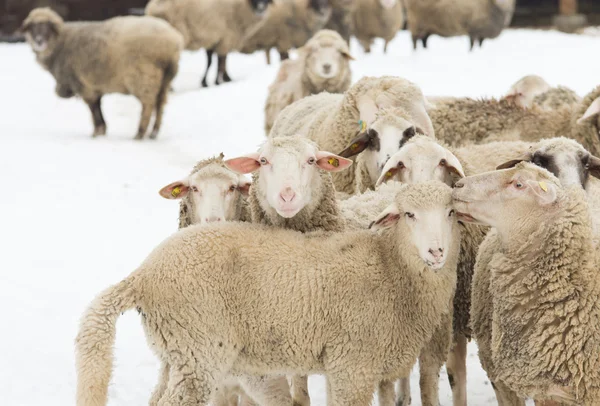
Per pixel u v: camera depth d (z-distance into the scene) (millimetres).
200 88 31156
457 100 13086
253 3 30531
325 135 12477
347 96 12195
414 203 7719
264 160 8508
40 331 11078
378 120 10734
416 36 32406
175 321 7633
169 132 24703
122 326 11625
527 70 26453
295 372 7961
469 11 31188
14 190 18000
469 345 11477
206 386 7715
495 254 8039
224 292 7676
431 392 8695
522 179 7719
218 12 30500
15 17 43844
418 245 7684
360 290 7797
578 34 38469
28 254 14047
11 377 9797
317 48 18328
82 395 7348
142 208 16828
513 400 8383
